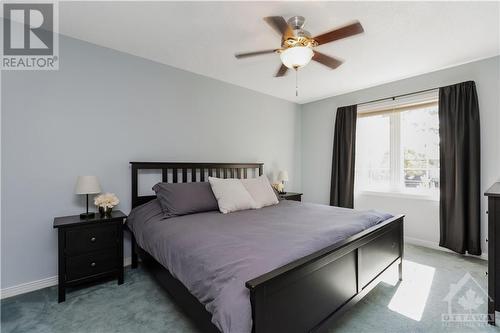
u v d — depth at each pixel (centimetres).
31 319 170
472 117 274
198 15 193
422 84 319
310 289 131
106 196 229
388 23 202
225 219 214
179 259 153
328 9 184
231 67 299
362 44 238
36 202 212
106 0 175
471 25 205
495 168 267
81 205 235
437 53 258
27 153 208
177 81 300
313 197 455
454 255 287
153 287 216
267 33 221
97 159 244
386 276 208
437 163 319
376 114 371
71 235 197
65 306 186
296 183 468
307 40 177
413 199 332
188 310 148
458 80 290
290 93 404
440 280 227
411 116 341
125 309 182
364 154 390
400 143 350
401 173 350
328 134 430
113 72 253
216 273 122
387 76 326
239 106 368
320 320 138
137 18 198
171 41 236
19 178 205
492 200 163
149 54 264
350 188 388
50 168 219
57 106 222
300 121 471
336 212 239
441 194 298
